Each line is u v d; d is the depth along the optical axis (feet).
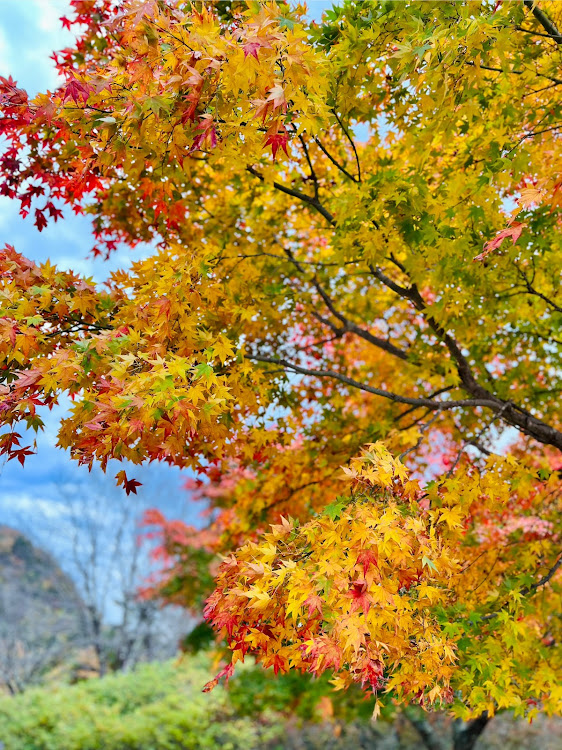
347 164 16.58
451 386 16.30
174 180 12.87
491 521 16.39
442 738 34.01
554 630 15.76
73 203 15.11
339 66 11.30
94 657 68.85
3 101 10.51
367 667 7.92
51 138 14.05
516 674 12.19
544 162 13.92
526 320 17.52
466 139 14.58
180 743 36.17
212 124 9.14
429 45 9.51
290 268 17.34
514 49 11.53
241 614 9.21
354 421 18.40
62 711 39.99
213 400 9.26
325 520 9.18
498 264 13.30
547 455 18.53
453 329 15.60
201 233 17.10
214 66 8.49
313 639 7.89
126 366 9.26
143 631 65.00
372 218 12.42
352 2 11.26
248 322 14.94
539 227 12.59
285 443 15.67
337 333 17.29
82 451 10.17
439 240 12.09
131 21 8.87
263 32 8.23
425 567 9.18
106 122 9.70
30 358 11.12
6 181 14.28
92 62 15.65
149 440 9.91
